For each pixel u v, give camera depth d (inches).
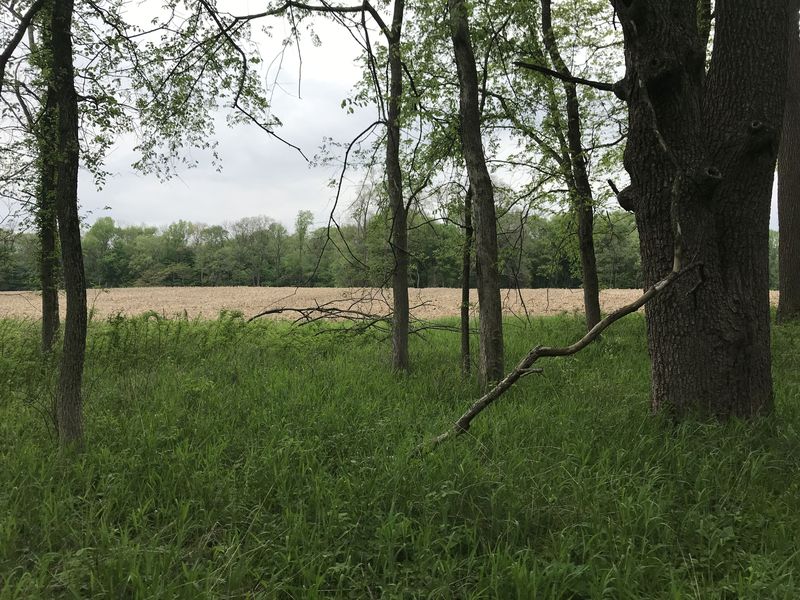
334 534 122.6
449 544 113.9
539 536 124.6
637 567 106.4
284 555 114.2
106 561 107.8
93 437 187.0
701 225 186.2
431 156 313.4
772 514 129.8
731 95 187.2
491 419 197.6
